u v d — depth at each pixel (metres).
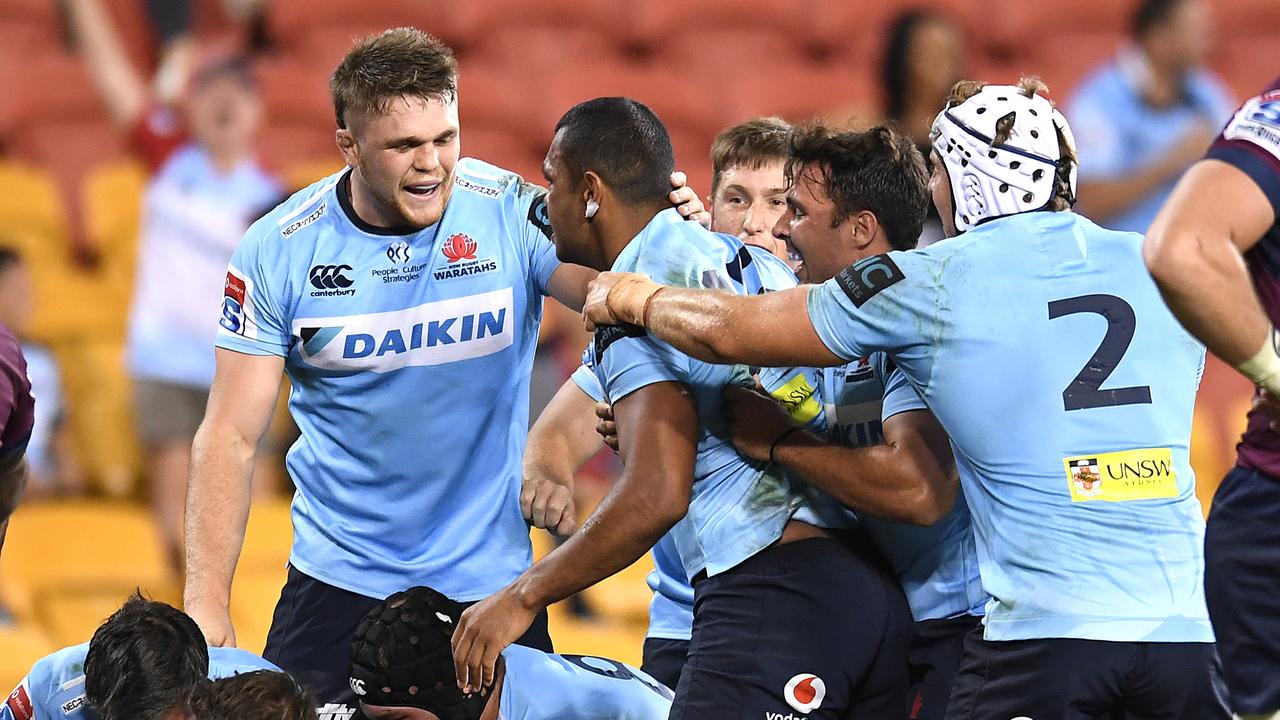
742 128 14.23
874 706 12.05
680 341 11.03
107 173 28.75
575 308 13.55
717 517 11.91
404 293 13.41
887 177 12.11
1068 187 11.35
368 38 13.05
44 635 23.61
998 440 10.81
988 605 11.09
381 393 13.52
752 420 11.68
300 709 10.39
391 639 11.03
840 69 35.03
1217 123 30.34
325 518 13.97
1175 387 10.99
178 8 32.22
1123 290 10.98
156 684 10.94
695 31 34.81
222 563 13.05
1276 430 10.35
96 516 26.06
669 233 11.84
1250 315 9.52
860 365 12.41
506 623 11.23
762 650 11.58
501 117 32.38
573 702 11.66
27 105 30.70
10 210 28.27
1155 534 10.70
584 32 34.41
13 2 32.03
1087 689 10.55
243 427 13.42
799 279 13.48
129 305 27.92
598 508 11.23
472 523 13.85
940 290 10.83
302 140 31.25
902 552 12.52
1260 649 10.67
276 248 13.41
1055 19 35.62
